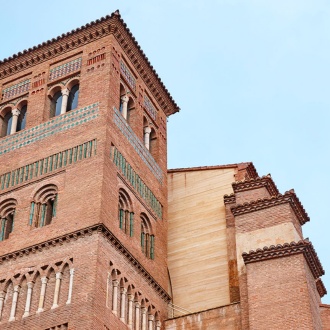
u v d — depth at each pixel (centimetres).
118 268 3831
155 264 4272
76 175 4047
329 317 3712
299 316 3456
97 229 3750
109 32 4669
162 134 5028
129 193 4247
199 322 4003
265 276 3647
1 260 3931
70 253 3741
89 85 4466
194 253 4525
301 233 4006
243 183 4253
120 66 4666
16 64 4919
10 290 3822
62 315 3531
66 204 3947
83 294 3544
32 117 4559
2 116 4797
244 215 4038
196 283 4388
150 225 4412
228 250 4397
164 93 5181
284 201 3962
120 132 4359
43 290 3697
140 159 4538
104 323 3538
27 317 3641
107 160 4069
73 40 4750
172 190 4906
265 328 3491
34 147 4378
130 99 4731
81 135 4228
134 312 3897
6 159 4447
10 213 4231
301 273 3578
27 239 3934
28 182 4216
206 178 4850
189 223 4684
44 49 4834
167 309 4238
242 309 3753
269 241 3875
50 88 4675
